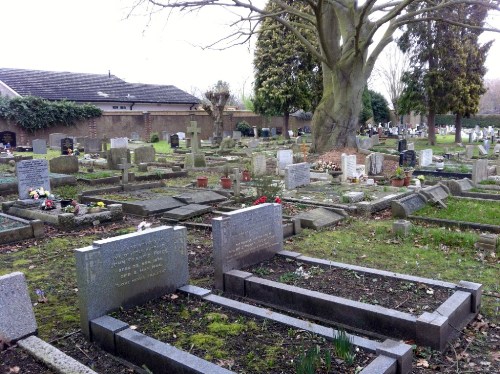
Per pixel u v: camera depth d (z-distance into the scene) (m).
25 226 9.09
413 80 34.31
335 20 23.05
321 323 5.27
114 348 4.63
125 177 14.95
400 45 34.56
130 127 41.44
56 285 6.57
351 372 3.95
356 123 23.66
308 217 10.09
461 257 7.71
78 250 4.89
